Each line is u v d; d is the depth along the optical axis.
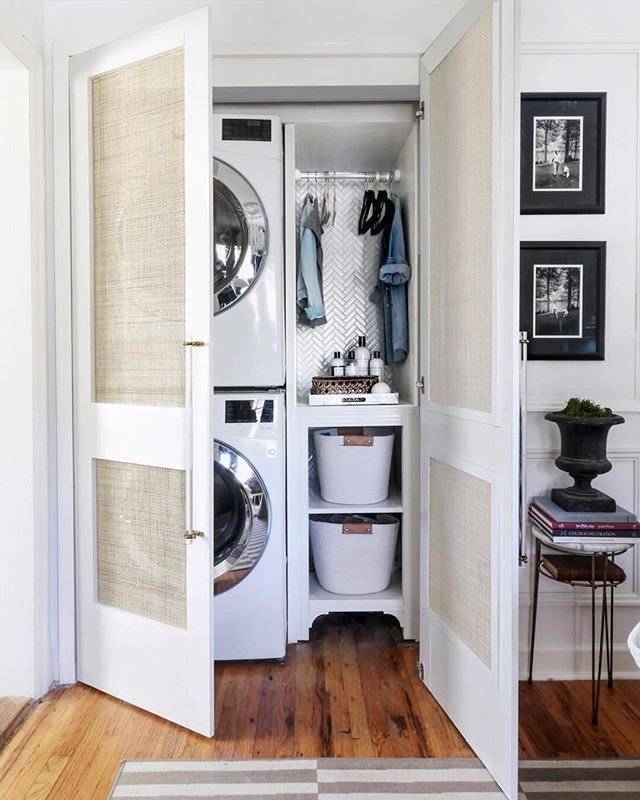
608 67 2.16
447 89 1.91
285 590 2.40
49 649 2.11
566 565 1.99
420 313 2.19
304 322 2.76
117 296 2.00
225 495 2.36
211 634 1.79
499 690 1.58
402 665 2.29
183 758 1.71
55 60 2.06
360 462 2.48
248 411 2.27
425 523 2.13
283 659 2.31
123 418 1.97
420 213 2.29
